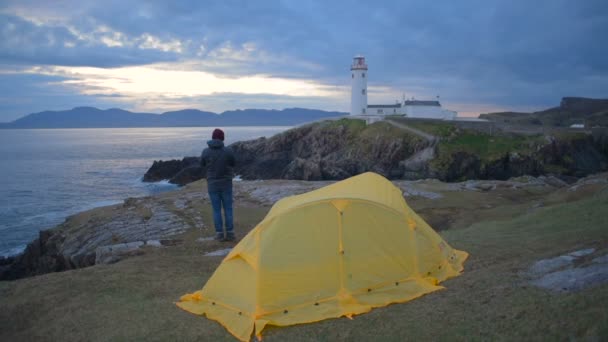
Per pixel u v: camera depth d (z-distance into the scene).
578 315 5.99
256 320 7.24
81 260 16.77
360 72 83.62
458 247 11.11
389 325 6.84
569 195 19.05
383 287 8.15
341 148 64.62
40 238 21.75
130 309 8.17
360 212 8.59
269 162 68.06
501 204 20.80
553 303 6.48
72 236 19.38
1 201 45.97
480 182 26.75
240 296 7.77
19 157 104.19
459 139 56.81
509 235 11.99
